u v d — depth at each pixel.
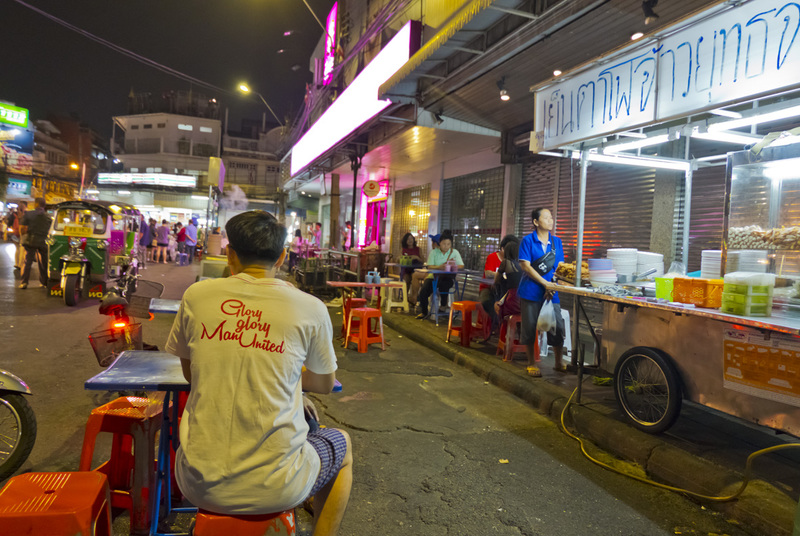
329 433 2.12
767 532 2.78
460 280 12.20
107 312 4.04
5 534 1.67
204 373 1.74
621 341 4.31
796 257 3.29
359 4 16.89
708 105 3.04
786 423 3.05
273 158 50.16
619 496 3.26
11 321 7.55
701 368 3.57
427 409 4.82
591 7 5.16
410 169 15.23
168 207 42.53
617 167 7.75
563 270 5.27
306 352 1.86
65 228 9.76
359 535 2.71
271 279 1.94
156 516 2.54
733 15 2.88
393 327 9.07
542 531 2.82
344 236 20.03
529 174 10.09
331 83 18.25
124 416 2.48
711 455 3.60
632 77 3.61
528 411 4.88
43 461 3.33
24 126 25.17
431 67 8.28
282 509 1.71
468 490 3.26
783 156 3.39
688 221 5.38
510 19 6.45
